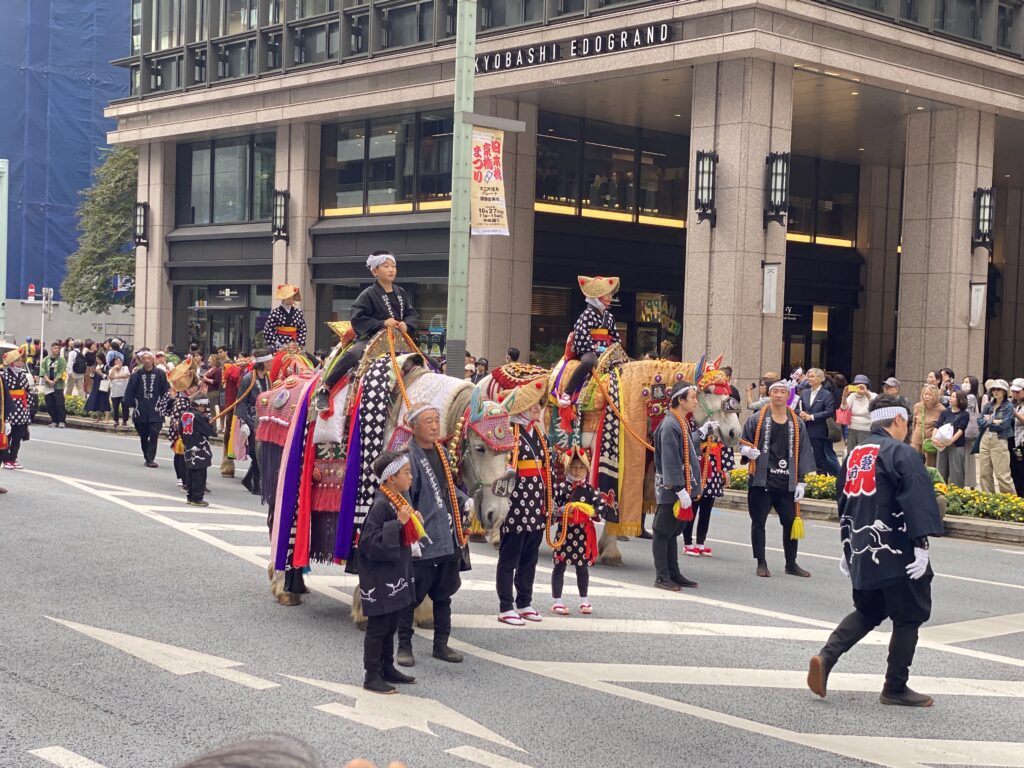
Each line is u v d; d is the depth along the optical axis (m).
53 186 65.38
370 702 7.77
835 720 7.66
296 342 17.20
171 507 16.33
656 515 11.98
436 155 33.53
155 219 42.69
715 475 13.89
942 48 28.25
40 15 64.88
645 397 12.77
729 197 25.70
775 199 25.53
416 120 34.06
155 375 21.81
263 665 8.62
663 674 8.67
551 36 28.39
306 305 36.91
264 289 39.72
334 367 9.80
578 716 7.59
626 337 35.19
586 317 12.78
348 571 9.70
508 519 9.94
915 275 30.53
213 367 27.11
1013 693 8.41
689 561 13.74
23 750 6.65
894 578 7.83
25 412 20.19
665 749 6.98
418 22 32.88
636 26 26.67
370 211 35.47
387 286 10.03
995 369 45.28
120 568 12.01
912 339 30.48
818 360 39.44
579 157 33.72
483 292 31.11
